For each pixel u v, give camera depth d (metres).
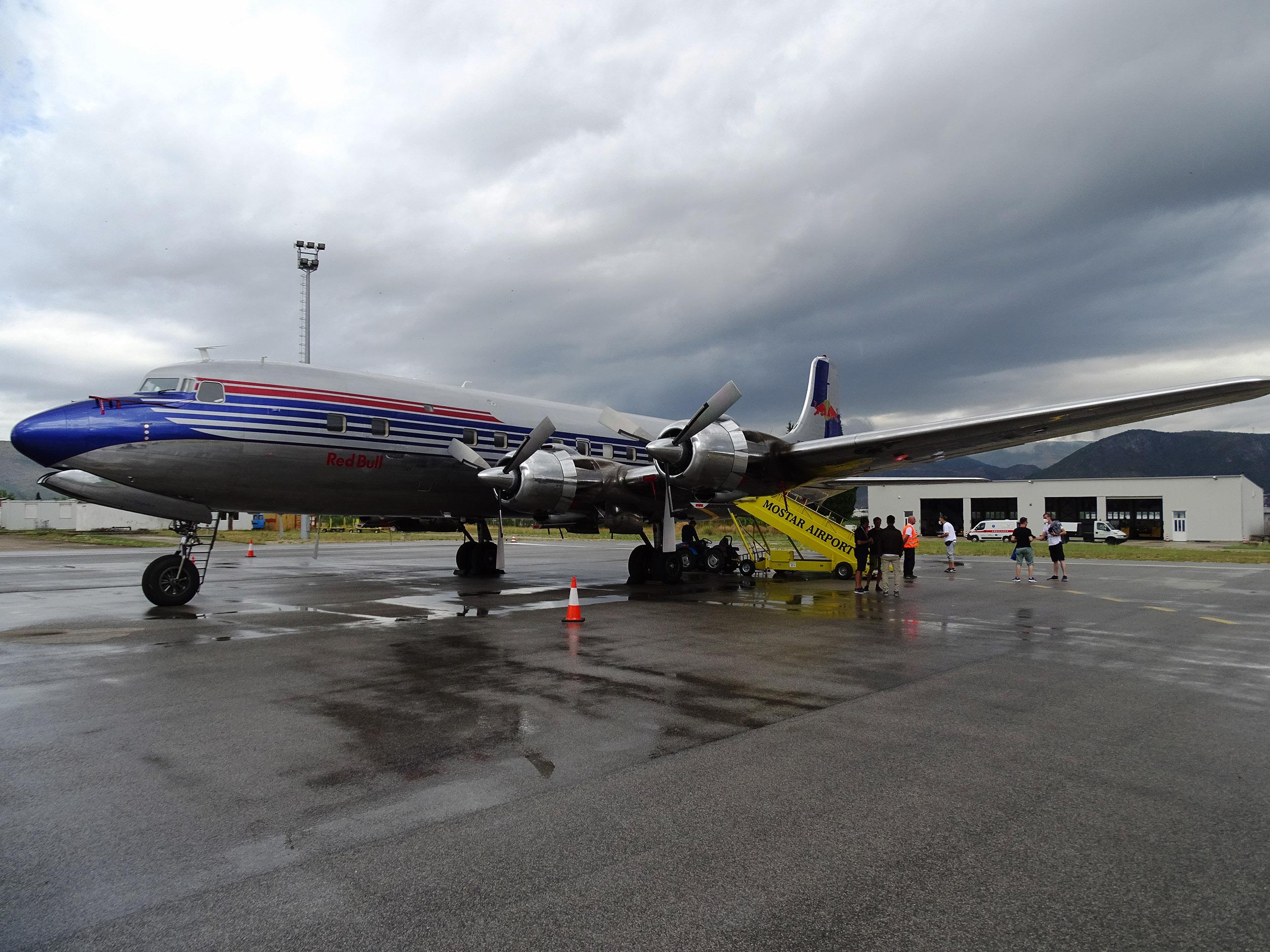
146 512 12.60
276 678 7.22
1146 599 14.62
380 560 27.09
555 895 3.21
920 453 14.45
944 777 4.60
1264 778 4.61
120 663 7.94
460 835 3.78
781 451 14.75
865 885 3.29
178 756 4.96
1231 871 3.42
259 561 26.41
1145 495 57.41
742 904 3.13
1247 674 7.57
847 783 4.50
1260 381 10.41
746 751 5.08
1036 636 9.91
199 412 12.50
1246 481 57.44
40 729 5.57
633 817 4.00
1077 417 12.31
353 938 2.88
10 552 32.16
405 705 6.23
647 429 19.94
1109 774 4.67
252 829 3.85
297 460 13.37
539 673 7.46
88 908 3.09
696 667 7.81
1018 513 62.06
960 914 3.05
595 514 15.48
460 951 2.79
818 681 7.18
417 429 14.91
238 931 2.92
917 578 19.84
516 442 16.62
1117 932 2.92
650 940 2.86
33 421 11.62
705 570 19.97
